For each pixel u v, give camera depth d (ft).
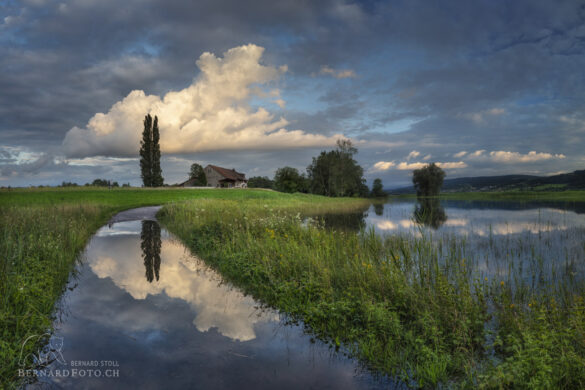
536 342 12.45
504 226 61.62
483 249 38.34
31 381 12.50
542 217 80.12
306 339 16.06
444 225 64.28
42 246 29.73
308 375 12.95
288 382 12.42
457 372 13.14
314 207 114.32
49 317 18.35
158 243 42.42
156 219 71.82
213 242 37.68
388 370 13.21
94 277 26.58
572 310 15.66
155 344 15.43
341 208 118.21
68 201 90.48
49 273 24.38
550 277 26.32
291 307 19.53
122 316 18.70
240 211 58.75
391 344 14.65
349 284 21.65
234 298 21.85
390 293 19.81
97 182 205.87
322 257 26.91
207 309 19.86
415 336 15.64
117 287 24.04
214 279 26.18
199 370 13.23
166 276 26.99
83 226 50.62
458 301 17.94
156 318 18.43
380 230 55.62
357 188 324.19
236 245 34.12
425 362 13.21
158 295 22.29
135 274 27.58
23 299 17.90
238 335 16.42
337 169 278.46
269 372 13.14
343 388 12.10
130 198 122.31
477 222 69.36
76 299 21.42
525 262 31.73
